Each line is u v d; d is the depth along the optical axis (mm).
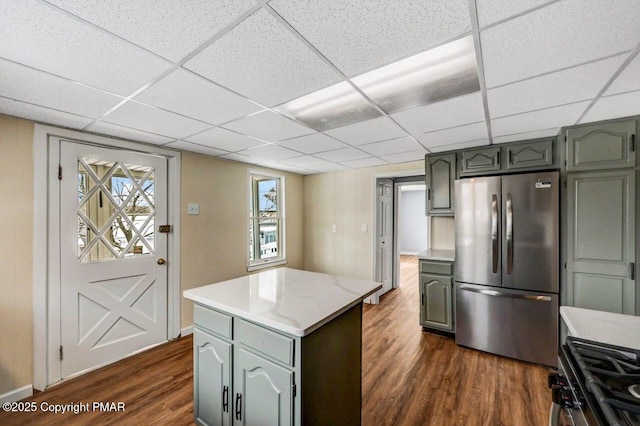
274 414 1387
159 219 3000
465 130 2443
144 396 2135
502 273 2686
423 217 9742
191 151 3248
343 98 1794
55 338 2287
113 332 2639
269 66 1419
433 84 1610
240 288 1941
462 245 2910
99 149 2564
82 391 2191
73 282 2391
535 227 2527
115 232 2676
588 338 1106
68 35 1154
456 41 1224
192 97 1771
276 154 3404
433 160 3291
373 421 1872
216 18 1066
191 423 1854
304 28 1132
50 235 2266
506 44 1237
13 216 2082
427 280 3254
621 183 2158
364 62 1388
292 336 1327
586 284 2285
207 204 3447
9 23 1070
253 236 4371
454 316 3092
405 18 1074
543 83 1587
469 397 2119
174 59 1349
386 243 4941
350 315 1714
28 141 2148
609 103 1863
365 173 4375
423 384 2293
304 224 5047
